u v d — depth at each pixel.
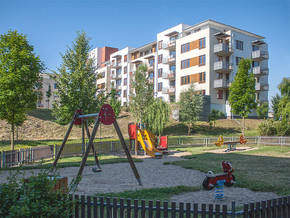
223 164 7.93
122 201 4.76
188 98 35.44
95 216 4.86
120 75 72.06
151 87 36.00
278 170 11.85
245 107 32.88
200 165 13.45
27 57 18.33
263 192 8.22
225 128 37.03
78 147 20.56
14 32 18.80
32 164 15.77
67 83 21.72
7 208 4.42
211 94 43.88
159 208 4.59
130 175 11.52
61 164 14.56
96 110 22.17
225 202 7.14
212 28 44.75
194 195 7.91
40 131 34.66
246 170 11.92
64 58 22.27
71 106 21.34
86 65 22.86
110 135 36.56
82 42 22.56
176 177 10.91
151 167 13.79
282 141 25.11
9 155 15.12
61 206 4.50
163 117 33.25
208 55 44.31
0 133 30.75
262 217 4.51
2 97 17.42
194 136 32.22
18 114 19.02
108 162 15.36
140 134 19.78
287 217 4.74
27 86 18.92
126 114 48.16
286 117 29.27
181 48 49.78
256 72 47.94
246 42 47.62
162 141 21.12
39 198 4.52
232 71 44.97
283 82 41.31
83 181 10.20
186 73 48.44
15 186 4.81
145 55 64.81
